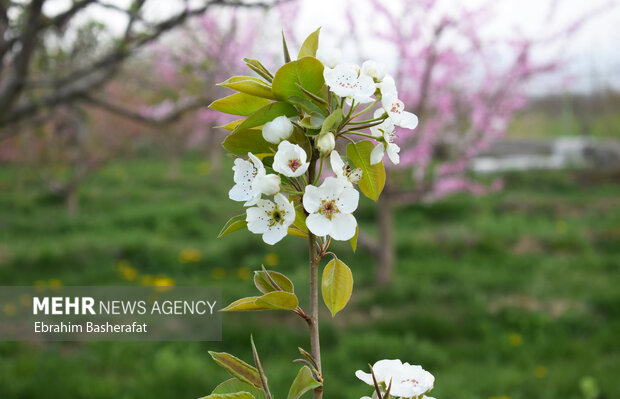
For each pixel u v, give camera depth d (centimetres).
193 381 459
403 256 896
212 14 733
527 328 608
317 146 101
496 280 759
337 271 106
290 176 101
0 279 751
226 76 719
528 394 464
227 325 581
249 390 101
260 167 100
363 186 113
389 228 745
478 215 1149
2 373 463
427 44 682
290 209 100
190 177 1780
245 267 830
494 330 610
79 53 467
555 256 901
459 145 745
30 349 530
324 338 573
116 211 1241
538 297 708
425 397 103
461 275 784
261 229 101
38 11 362
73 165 1647
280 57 731
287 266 834
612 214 1150
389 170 707
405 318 615
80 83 470
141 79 633
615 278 772
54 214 1197
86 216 1174
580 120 2112
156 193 1484
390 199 737
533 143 2277
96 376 475
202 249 924
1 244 944
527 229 1033
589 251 914
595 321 631
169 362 484
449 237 962
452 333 597
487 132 727
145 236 996
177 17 417
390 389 100
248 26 792
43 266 840
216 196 1428
